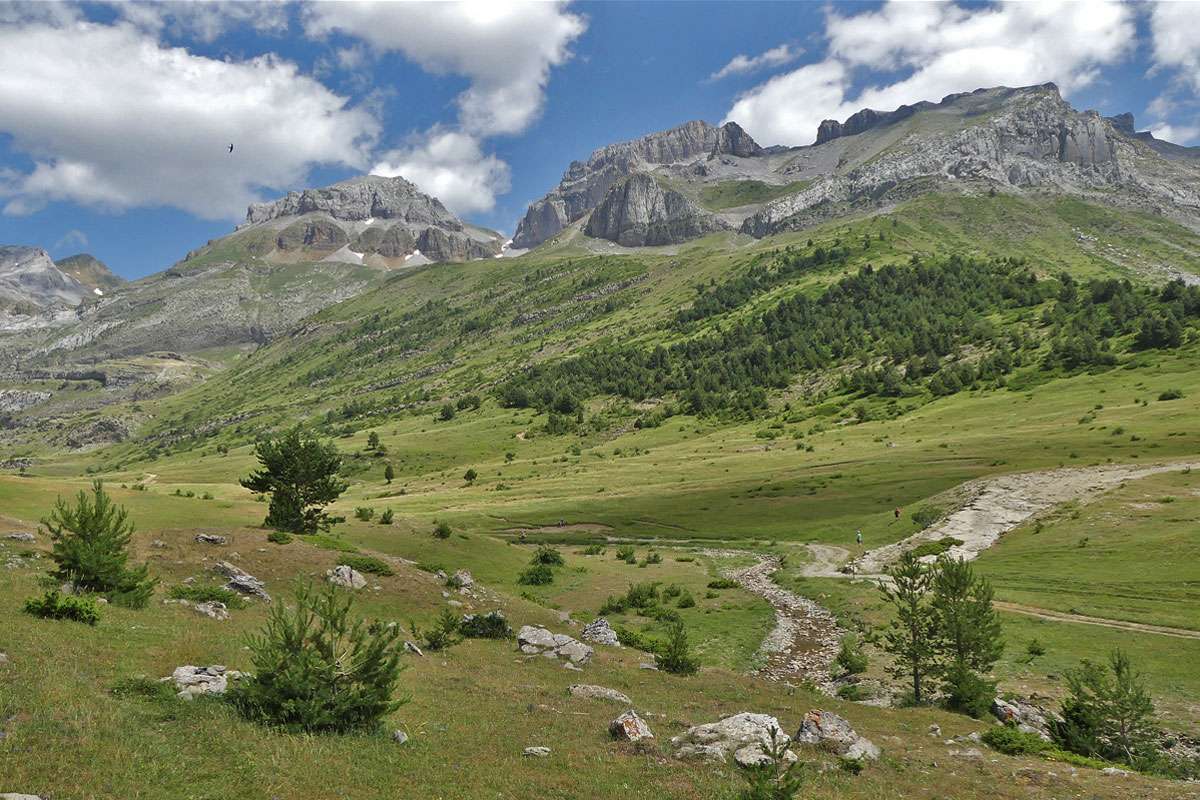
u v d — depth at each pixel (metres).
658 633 60.06
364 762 18.92
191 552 50.50
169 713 19.52
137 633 28.20
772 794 17.16
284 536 56.88
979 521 96.88
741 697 36.16
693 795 19.44
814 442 199.62
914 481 129.75
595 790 19.31
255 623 36.22
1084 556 74.06
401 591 52.78
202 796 15.16
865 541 103.50
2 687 18.52
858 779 22.88
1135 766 31.70
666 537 121.06
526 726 25.45
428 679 31.64
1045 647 50.47
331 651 21.70
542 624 53.50
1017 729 33.38
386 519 87.31
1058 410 180.25
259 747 18.34
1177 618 53.44
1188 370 194.75
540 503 149.38
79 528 34.41
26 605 27.62
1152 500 88.56
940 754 27.48
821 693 43.28
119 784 14.71
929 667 41.12
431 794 17.62
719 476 164.75
